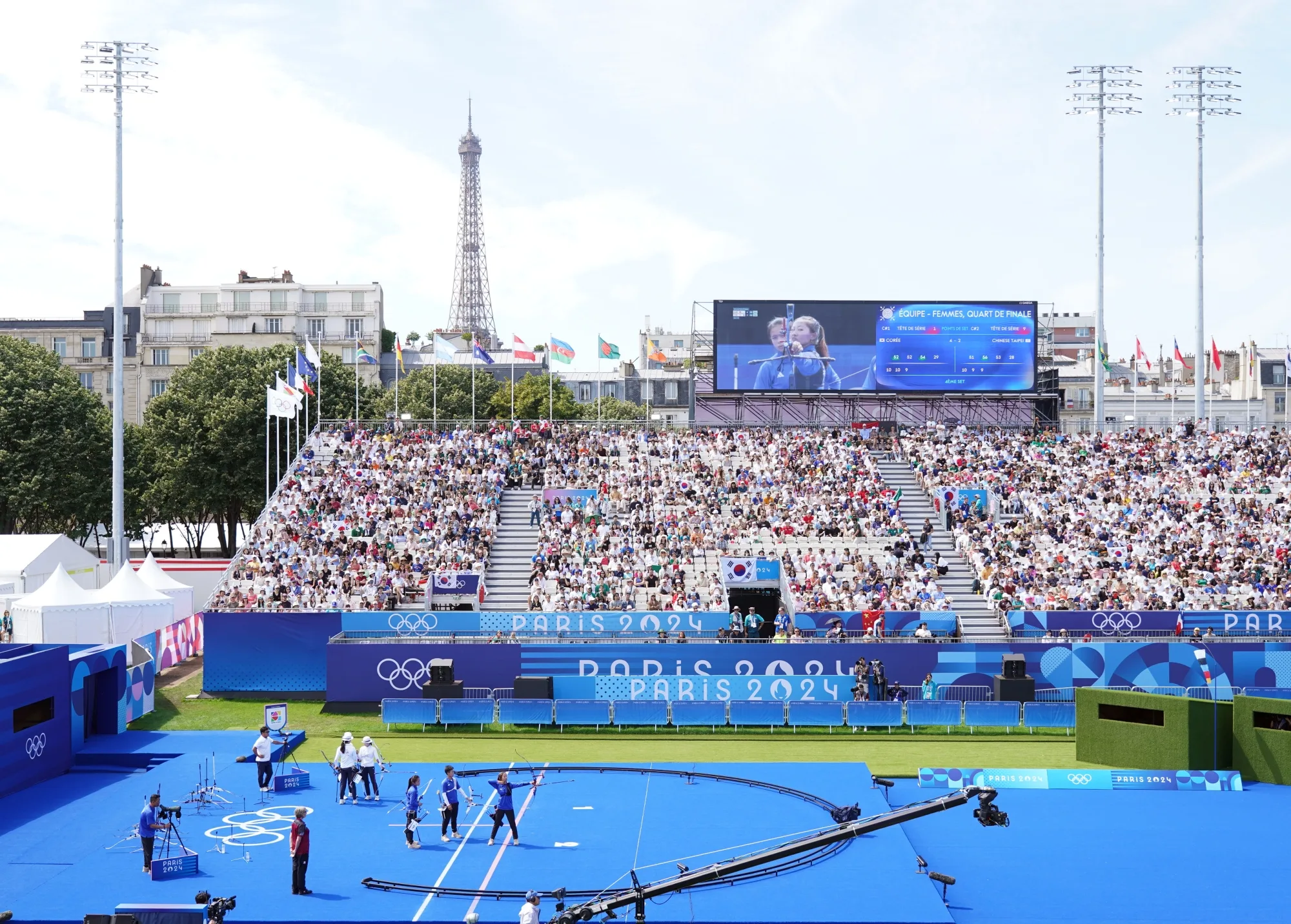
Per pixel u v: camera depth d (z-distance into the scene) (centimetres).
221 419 10269
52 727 4419
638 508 6825
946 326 7731
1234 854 3525
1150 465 7369
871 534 6606
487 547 6488
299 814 3112
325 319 17850
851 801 3953
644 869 3284
